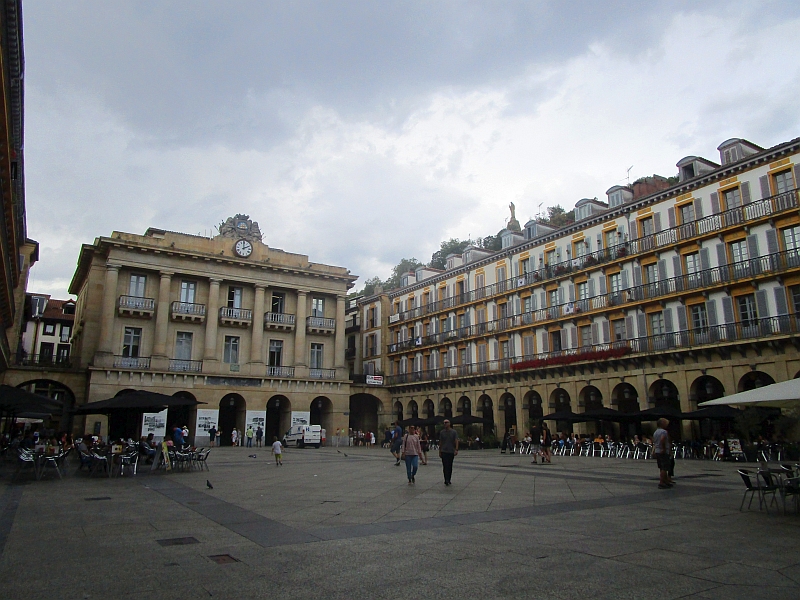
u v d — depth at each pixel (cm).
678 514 1134
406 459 1764
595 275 3928
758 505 1249
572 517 1103
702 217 3312
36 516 1129
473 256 5375
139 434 4184
